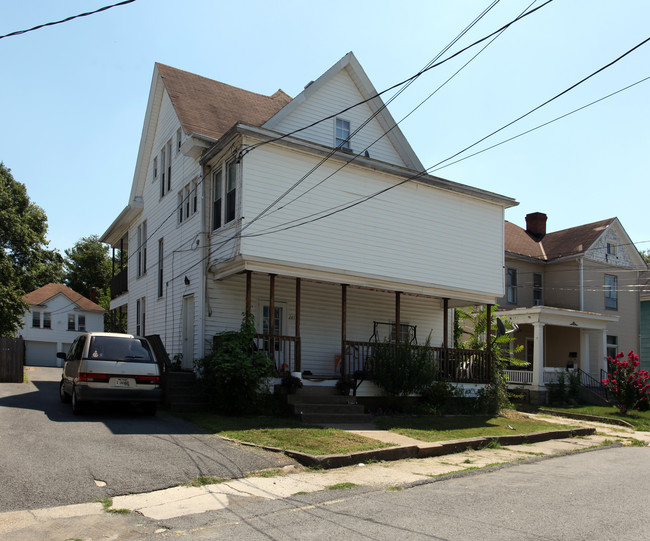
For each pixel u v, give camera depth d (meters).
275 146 14.16
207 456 8.35
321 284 17.11
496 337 20.72
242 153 13.70
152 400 11.47
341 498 6.79
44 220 39.59
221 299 15.15
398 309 16.42
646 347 31.05
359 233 15.49
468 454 10.64
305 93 16.38
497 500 6.78
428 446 10.23
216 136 16.19
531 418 17.33
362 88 17.84
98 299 56.53
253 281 15.86
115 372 11.23
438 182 17.09
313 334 16.72
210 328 14.83
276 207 14.04
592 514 6.16
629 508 6.49
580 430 14.67
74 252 63.44
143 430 10.02
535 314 23.66
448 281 17.23
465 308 22.55
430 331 19.45
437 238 17.17
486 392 17.30
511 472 8.91
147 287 20.31
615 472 9.15
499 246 18.77
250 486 7.17
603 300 29.47
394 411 15.29
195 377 14.09
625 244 31.02
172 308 17.36
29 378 21.36
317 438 10.15
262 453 8.85
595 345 28.67
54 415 11.03
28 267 36.34
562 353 27.94
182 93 17.78
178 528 5.46
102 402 11.24
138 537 5.19
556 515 6.09
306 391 14.15
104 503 6.09
